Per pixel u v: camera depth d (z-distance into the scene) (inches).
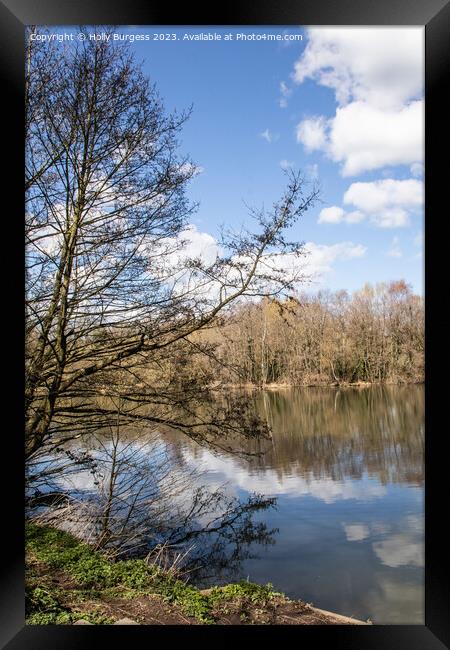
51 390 211.9
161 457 271.6
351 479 378.6
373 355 1205.7
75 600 143.0
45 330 207.6
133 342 230.2
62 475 231.3
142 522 242.2
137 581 163.8
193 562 226.8
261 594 163.3
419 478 380.5
